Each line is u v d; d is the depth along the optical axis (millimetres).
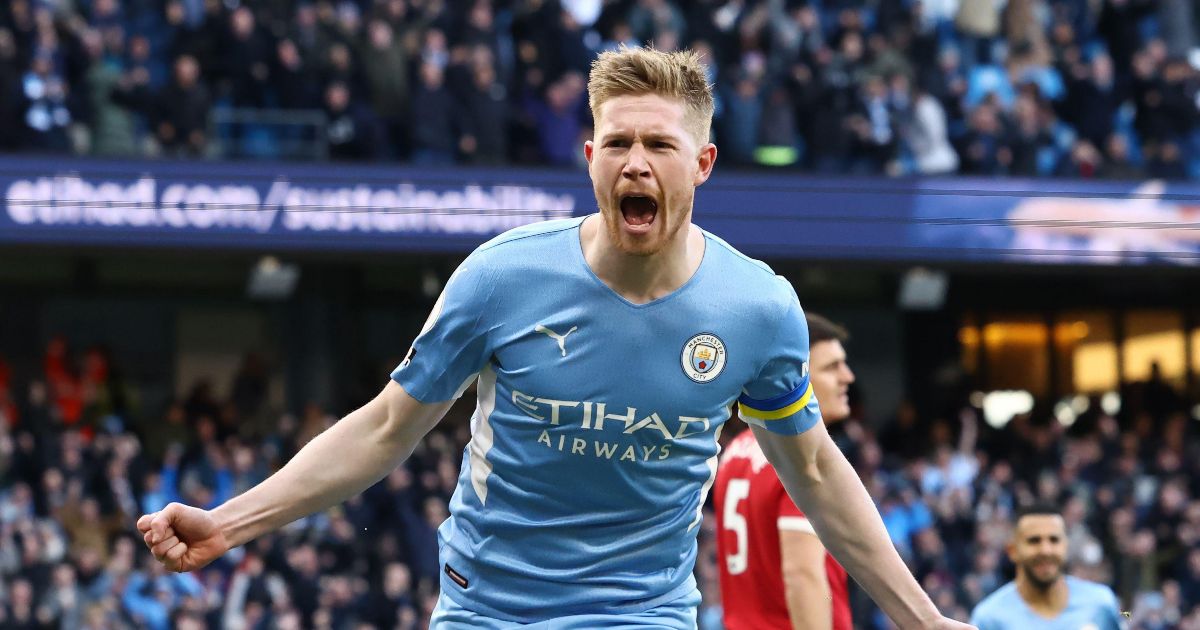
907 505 20953
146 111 21297
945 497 21281
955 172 23453
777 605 6992
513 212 22000
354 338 26766
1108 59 24531
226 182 21406
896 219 22969
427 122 21828
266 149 21656
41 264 25344
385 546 19109
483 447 4781
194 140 21297
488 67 22016
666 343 4598
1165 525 21812
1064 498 22359
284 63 21656
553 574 4746
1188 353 29469
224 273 25938
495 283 4598
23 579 17484
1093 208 23484
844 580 7160
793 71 23016
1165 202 23641
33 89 21031
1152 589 21391
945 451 22656
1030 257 23375
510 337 4602
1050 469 23375
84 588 17750
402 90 21953
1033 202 23359
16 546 17672
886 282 28609
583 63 22703
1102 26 25016
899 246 22953
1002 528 21203
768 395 4773
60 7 21875
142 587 17797
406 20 22344
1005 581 20938
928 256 23016
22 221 20859
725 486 7238
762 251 22594
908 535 20734
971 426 23500
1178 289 29266
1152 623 20516
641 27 22750
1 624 17109
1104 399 29078
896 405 28719
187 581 18109
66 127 21141
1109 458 23344
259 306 26141
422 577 19203
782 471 4965
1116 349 29234
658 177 4371
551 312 4586
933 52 23688
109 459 19672
